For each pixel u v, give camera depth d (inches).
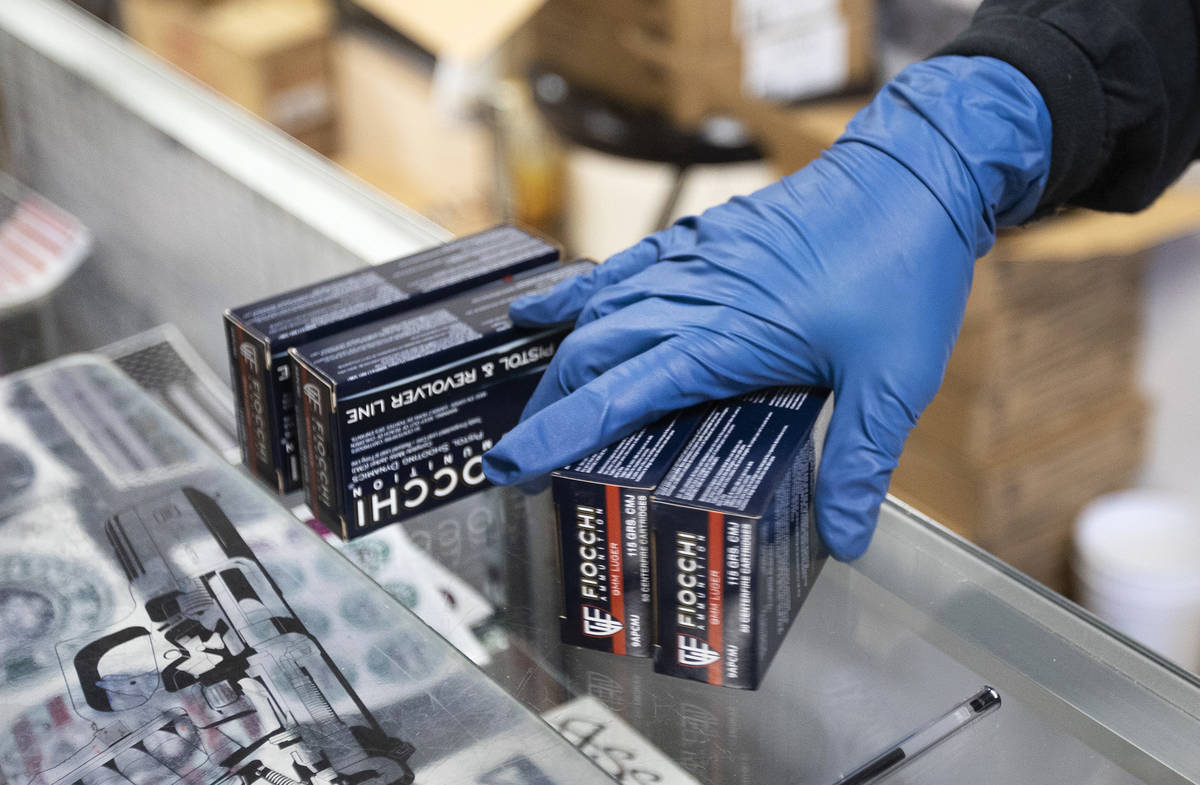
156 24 68.2
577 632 26.4
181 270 39.6
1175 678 25.4
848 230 31.1
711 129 57.5
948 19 56.7
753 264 30.6
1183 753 23.7
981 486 61.1
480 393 30.0
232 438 32.9
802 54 57.4
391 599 27.5
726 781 23.3
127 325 37.2
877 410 30.0
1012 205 35.1
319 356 28.5
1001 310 58.6
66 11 51.1
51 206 43.2
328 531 30.0
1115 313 61.5
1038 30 33.3
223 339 36.5
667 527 24.0
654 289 31.0
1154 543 62.6
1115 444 64.7
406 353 28.6
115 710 24.7
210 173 41.9
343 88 66.2
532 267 33.5
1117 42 33.1
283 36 64.4
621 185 59.2
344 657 26.0
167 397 34.2
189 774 23.2
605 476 24.8
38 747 24.0
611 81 58.4
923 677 25.6
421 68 62.8
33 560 28.6
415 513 30.2
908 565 28.8
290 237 39.6
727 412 28.1
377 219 38.7
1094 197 38.3
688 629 25.1
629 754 23.9
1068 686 25.3
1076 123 33.1
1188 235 59.8
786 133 56.5
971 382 59.7
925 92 33.5
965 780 23.4
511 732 24.0
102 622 26.9
